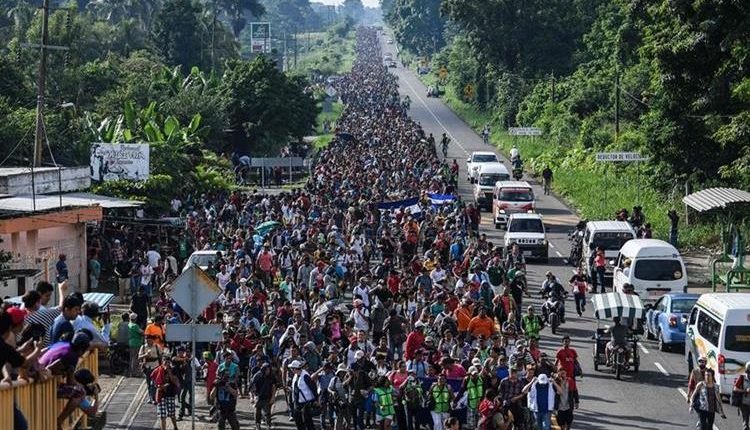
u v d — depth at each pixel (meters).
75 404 19.27
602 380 38.94
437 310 40.53
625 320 39.72
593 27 138.50
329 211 66.25
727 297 36.59
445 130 159.38
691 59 63.47
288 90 113.06
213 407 34.50
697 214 70.88
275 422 34.75
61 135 73.75
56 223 50.19
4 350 16.59
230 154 108.88
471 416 31.62
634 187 85.94
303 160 104.62
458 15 160.00
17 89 86.88
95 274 53.03
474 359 32.72
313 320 38.47
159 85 103.31
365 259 56.12
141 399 36.88
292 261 51.69
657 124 70.38
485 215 83.12
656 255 48.97
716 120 66.50
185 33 155.00
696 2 60.69
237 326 38.34
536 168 107.94
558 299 46.34
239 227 61.22
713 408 31.31
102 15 188.50
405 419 32.03
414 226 59.12
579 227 62.78
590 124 112.25
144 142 74.81
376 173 86.12
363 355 32.66
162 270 52.91
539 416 30.84
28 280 42.84
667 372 40.06
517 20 157.50
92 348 21.31
